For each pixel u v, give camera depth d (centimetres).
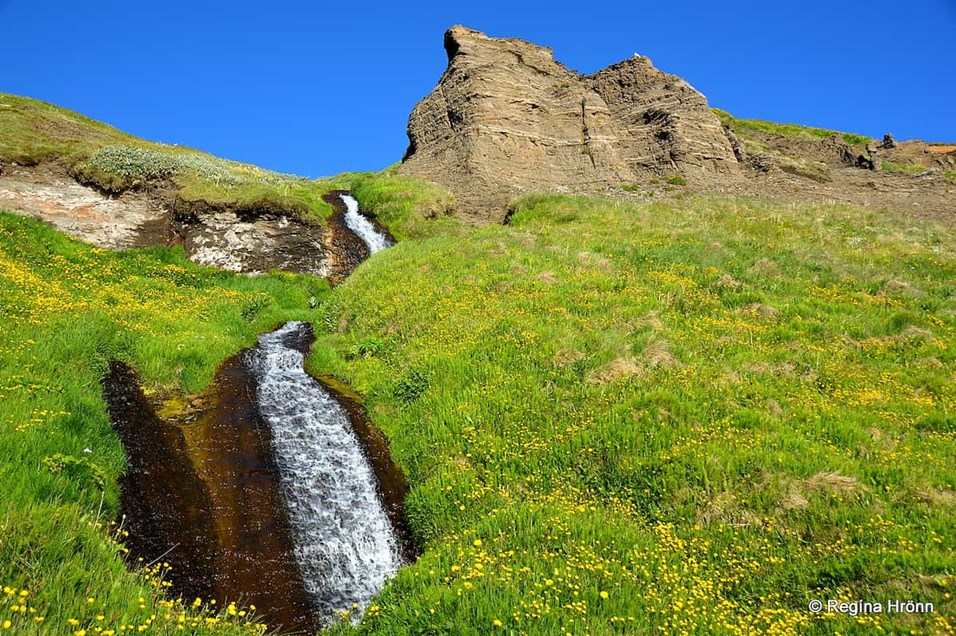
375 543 1020
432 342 1619
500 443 1123
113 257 2414
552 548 820
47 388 1145
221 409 1386
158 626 620
